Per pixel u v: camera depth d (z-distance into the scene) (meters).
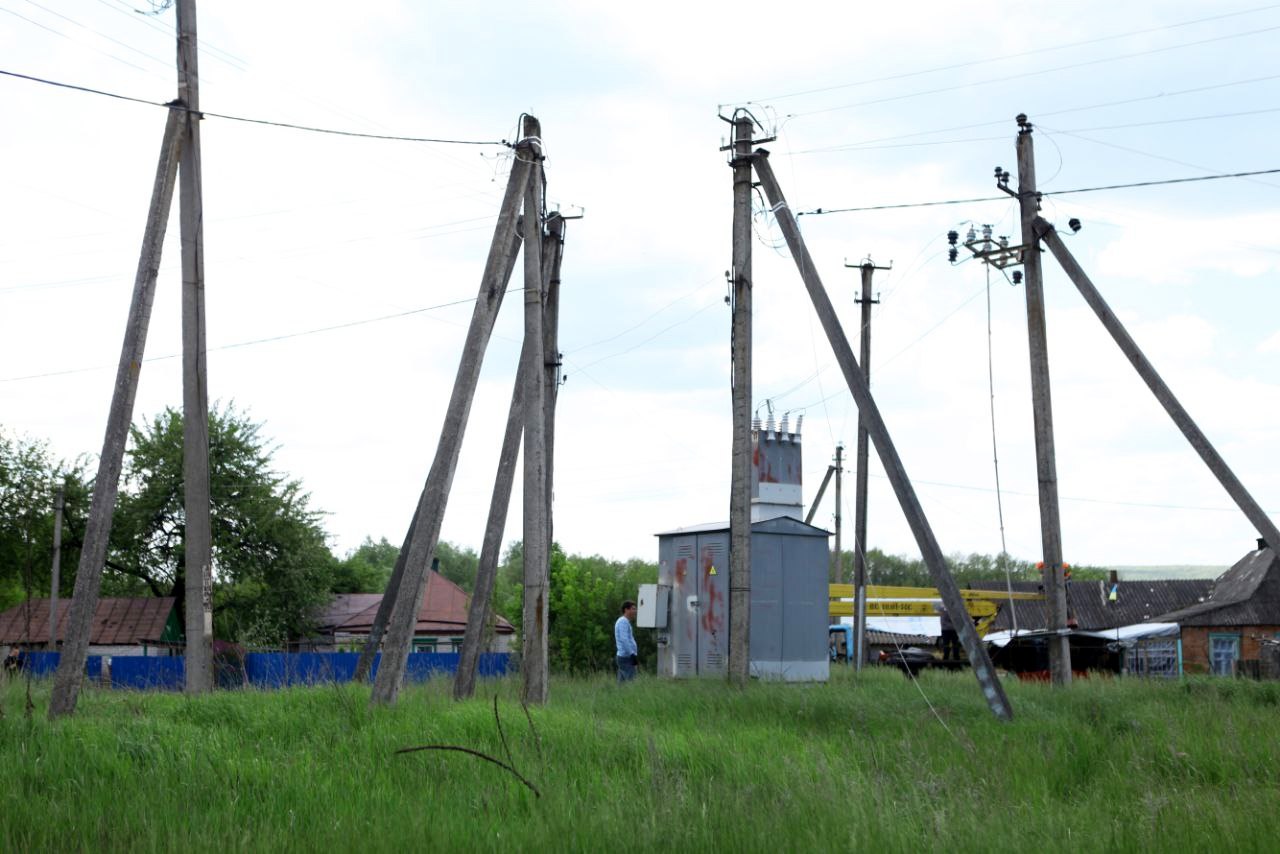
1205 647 44.22
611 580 37.00
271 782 9.36
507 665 29.48
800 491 29.61
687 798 8.62
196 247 17.34
